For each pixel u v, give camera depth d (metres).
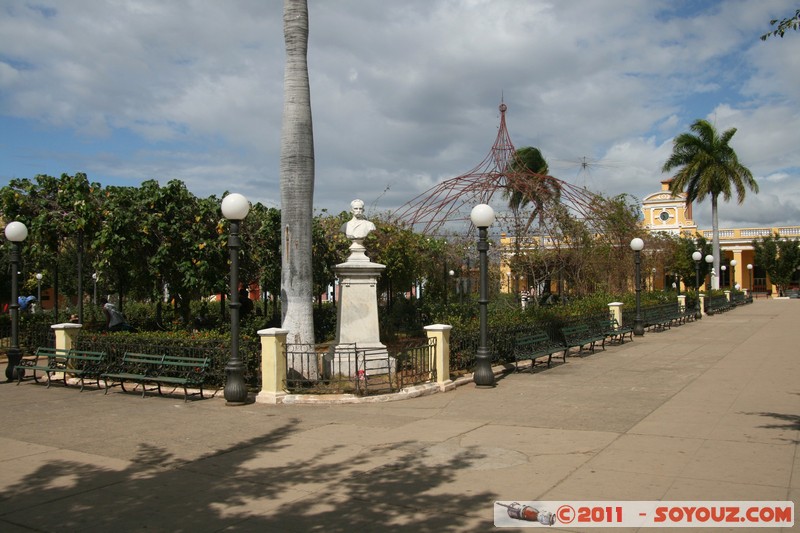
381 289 19.73
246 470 6.20
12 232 12.52
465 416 8.53
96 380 11.66
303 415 8.72
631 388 10.50
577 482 5.57
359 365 11.29
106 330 14.99
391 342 17.06
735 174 38.59
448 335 10.98
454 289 21.27
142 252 14.84
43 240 15.06
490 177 17.97
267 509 5.09
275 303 19.09
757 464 5.96
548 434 7.38
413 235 18.45
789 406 8.68
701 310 30.78
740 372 11.98
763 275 62.75
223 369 10.49
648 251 33.66
